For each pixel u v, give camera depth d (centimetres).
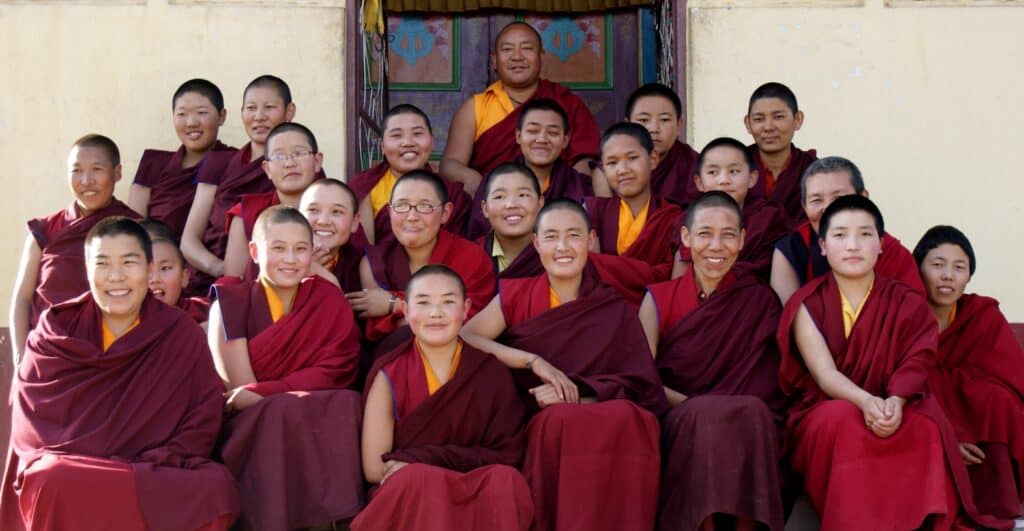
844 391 538
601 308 573
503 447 536
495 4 927
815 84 777
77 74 772
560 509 517
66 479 492
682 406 538
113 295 534
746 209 660
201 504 500
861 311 561
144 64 774
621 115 928
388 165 703
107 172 655
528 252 626
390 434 533
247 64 776
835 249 562
